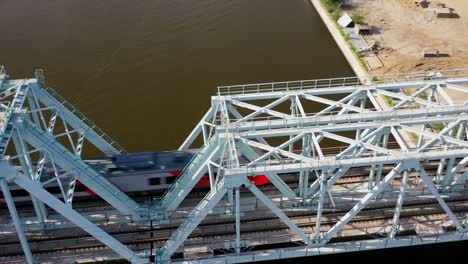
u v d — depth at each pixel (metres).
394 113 24.72
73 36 52.59
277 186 25.61
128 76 45.69
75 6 59.53
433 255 26.89
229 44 51.53
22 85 24.94
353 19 54.81
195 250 24.86
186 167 26.86
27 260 22.86
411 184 28.44
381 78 44.53
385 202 27.36
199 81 45.03
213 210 27.06
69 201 22.42
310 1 61.91
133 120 39.88
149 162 29.12
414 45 50.44
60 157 23.89
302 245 25.14
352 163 21.47
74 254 25.00
